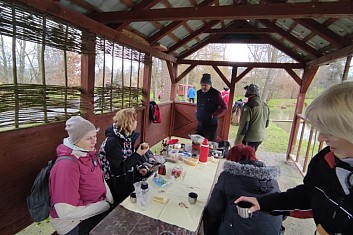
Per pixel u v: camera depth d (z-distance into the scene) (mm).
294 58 4645
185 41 4582
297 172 3979
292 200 905
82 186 1514
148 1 2725
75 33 2256
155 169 2223
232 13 2244
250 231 1283
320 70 5258
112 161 1913
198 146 2828
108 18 2566
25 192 1887
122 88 3396
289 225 2367
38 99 1957
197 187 1761
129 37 3234
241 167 1402
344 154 583
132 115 2033
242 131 3195
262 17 2199
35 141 1936
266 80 10859
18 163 1799
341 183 632
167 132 5598
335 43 3018
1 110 1658
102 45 2725
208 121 4027
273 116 10961
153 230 1203
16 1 1631
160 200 1488
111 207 1744
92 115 2648
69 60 2695
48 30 1940
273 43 4781
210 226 1507
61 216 1348
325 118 545
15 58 1717
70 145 1492
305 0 2939
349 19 2580
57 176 1360
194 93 6805
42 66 1982
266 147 5684
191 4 3359
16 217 1837
